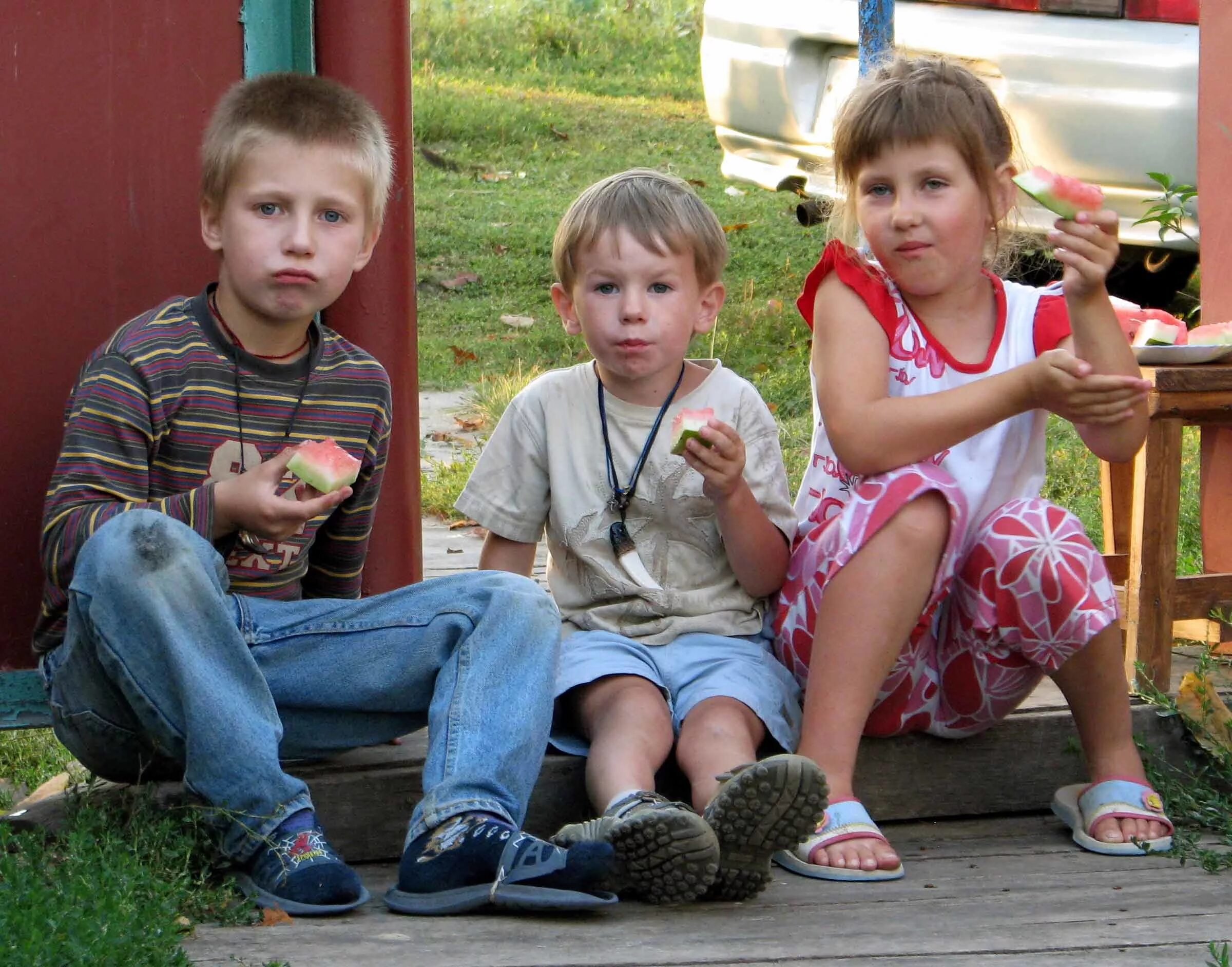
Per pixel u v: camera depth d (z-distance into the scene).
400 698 3.84
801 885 3.77
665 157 15.73
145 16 4.15
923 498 3.91
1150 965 3.21
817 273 4.30
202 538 3.52
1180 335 4.77
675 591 4.28
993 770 4.40
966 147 4.04
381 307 4.33
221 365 3.84
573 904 3.34
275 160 3.72
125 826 3.69
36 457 4.18
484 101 17.20
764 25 10.16
